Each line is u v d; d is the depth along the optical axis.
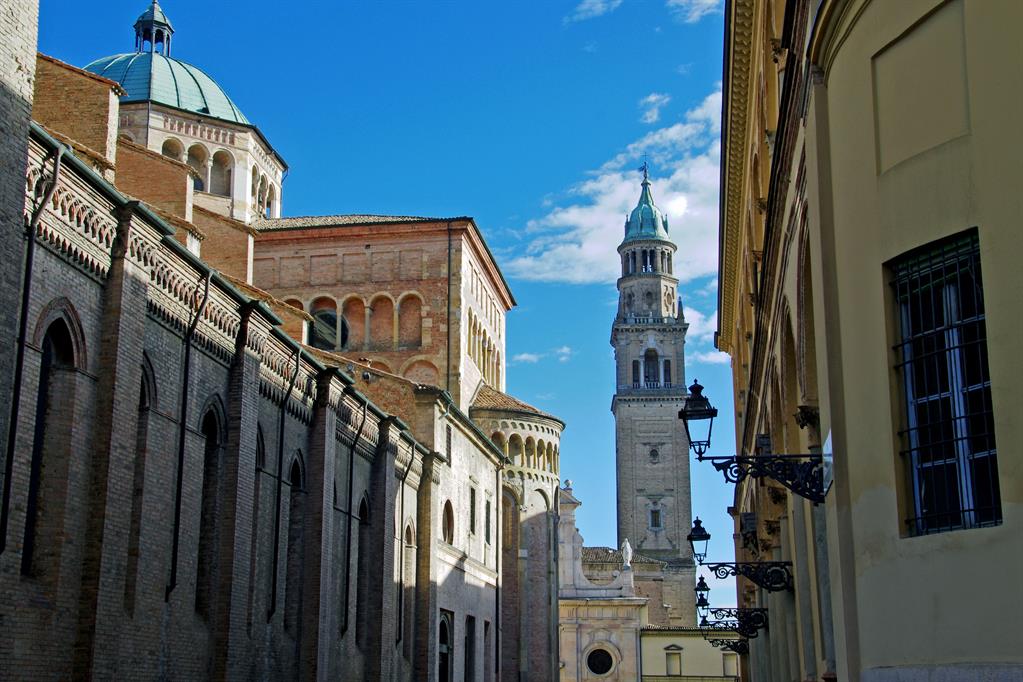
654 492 164.25
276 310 52.16
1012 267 13.71
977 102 14.45
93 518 25.48
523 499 74.00
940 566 14.73
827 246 17.97
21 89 21.41
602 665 114.38
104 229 26.12
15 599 22.89
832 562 18.61
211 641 31.78
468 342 72.44
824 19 17.61
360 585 46.66
